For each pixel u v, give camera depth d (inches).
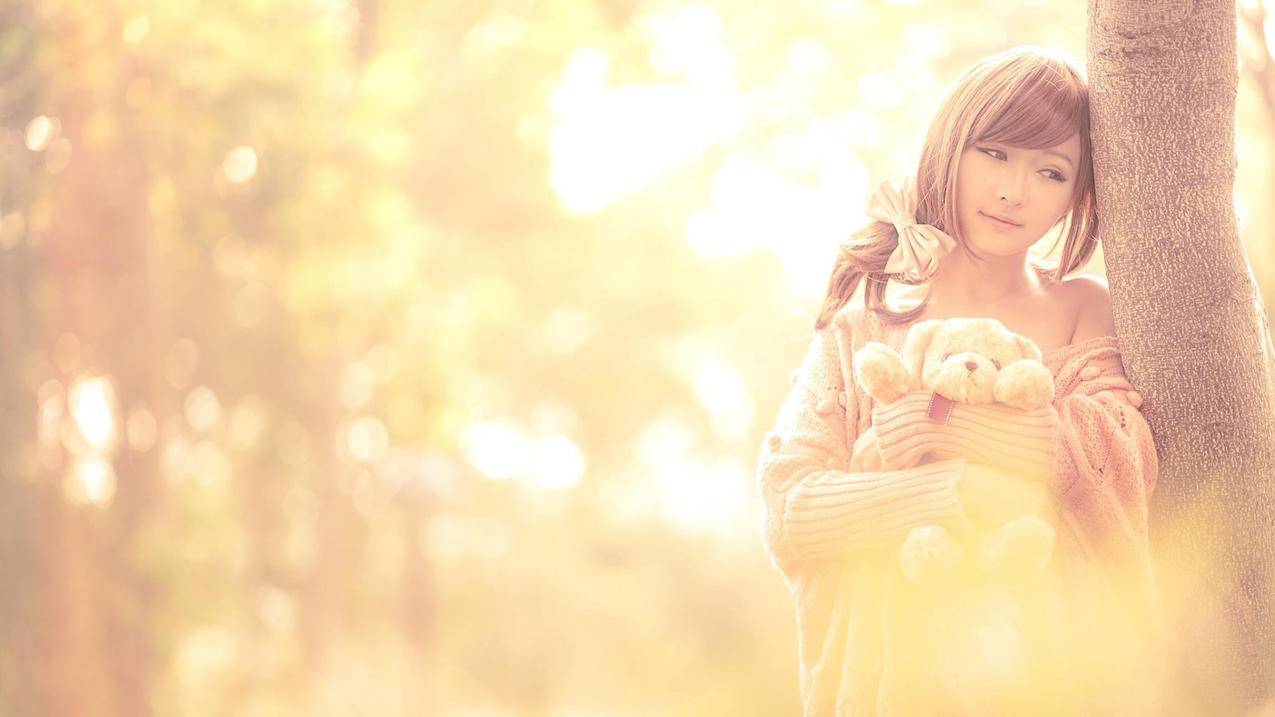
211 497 542.6
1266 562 76.3
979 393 71.1
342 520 690.2
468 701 913.5
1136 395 76.4
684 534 1106.1
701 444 1108.5
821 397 79.5
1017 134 74.0
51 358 401.7
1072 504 74.3
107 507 418.6
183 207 355.9
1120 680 74.0
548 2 477.7
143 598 404.2
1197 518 76.3
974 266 79.8
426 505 788.6
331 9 358.0
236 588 507.5
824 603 76.8
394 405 557.9
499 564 1016.9
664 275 974.4
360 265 440.8
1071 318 79.7
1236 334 75.0
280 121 331.0
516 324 873.5
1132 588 74.6
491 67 602.9
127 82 313.1
